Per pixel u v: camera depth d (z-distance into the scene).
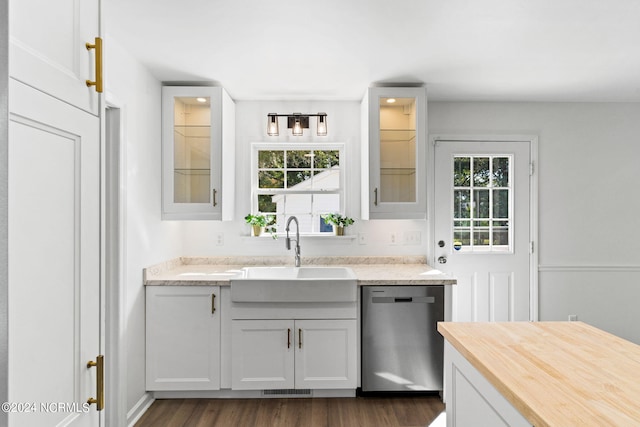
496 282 3.70
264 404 2.82
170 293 2.81
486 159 3.71
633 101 3.71
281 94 3.43
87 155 1.06
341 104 3.63
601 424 0.78
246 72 2.91
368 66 2.81
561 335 1.40
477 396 1.20
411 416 2.64
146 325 2.81
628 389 0.95
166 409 2.76
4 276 0.66
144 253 2.79
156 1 1.94
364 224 3.65
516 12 2.07
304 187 3.72
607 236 3.74
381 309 2.83
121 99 2.43
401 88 3.16
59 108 0.94
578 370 1.07
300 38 2.37
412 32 2.29
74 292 1.01
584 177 3.74
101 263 1.13
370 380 2.84
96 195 1.11
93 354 1.09
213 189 3.10
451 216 3.68
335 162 3.73
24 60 0.82
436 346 2.84
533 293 3.70
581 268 3.73
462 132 3.70
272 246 3.62
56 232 0.94
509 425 0.99
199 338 2.83
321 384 2.83
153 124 2.94
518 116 3.71
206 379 2.83
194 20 2.14
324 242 3.63
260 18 2.12
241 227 3.61
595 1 1.97
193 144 3.12
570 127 3.73
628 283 3.74
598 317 3.73
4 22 0.65
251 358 2.82
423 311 2.84
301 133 3.45
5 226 0.66
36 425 0.87
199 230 3.60
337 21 2.16
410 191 3.19
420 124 3.15
